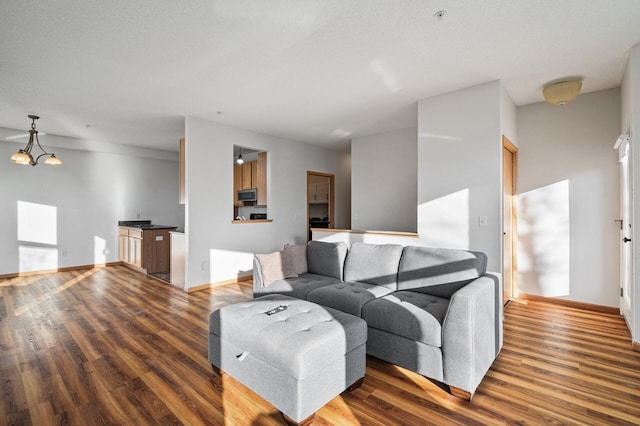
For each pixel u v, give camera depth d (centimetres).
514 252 398
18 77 301
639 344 251
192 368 228
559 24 221
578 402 187
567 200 368
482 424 168
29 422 170
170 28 221
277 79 312
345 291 274
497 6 200
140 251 557
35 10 198
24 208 539
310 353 166
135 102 376
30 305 377
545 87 333
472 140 332
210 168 460
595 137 352
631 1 196
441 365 200
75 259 595
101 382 209
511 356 245
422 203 368
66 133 533
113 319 329
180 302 390
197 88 334
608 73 304
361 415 177
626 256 312
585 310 354
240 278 503
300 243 607
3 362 236
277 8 200
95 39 234
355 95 358
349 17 211
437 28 225
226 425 169
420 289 275
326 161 670
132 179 663
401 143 515
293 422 165
